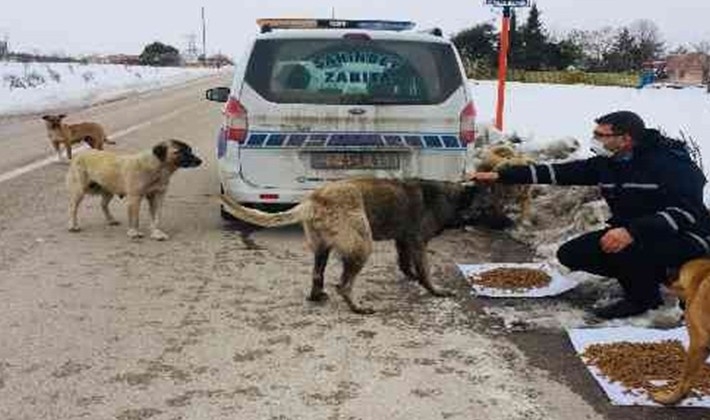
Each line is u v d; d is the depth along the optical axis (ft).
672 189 11.62
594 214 16.06
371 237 12.48
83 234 17.01
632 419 8.96
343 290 12.45
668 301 12.48
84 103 57.41
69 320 11.75
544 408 9.18
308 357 10.57
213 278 13.97
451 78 16.67
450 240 16.92
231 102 16.52
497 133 25.39
